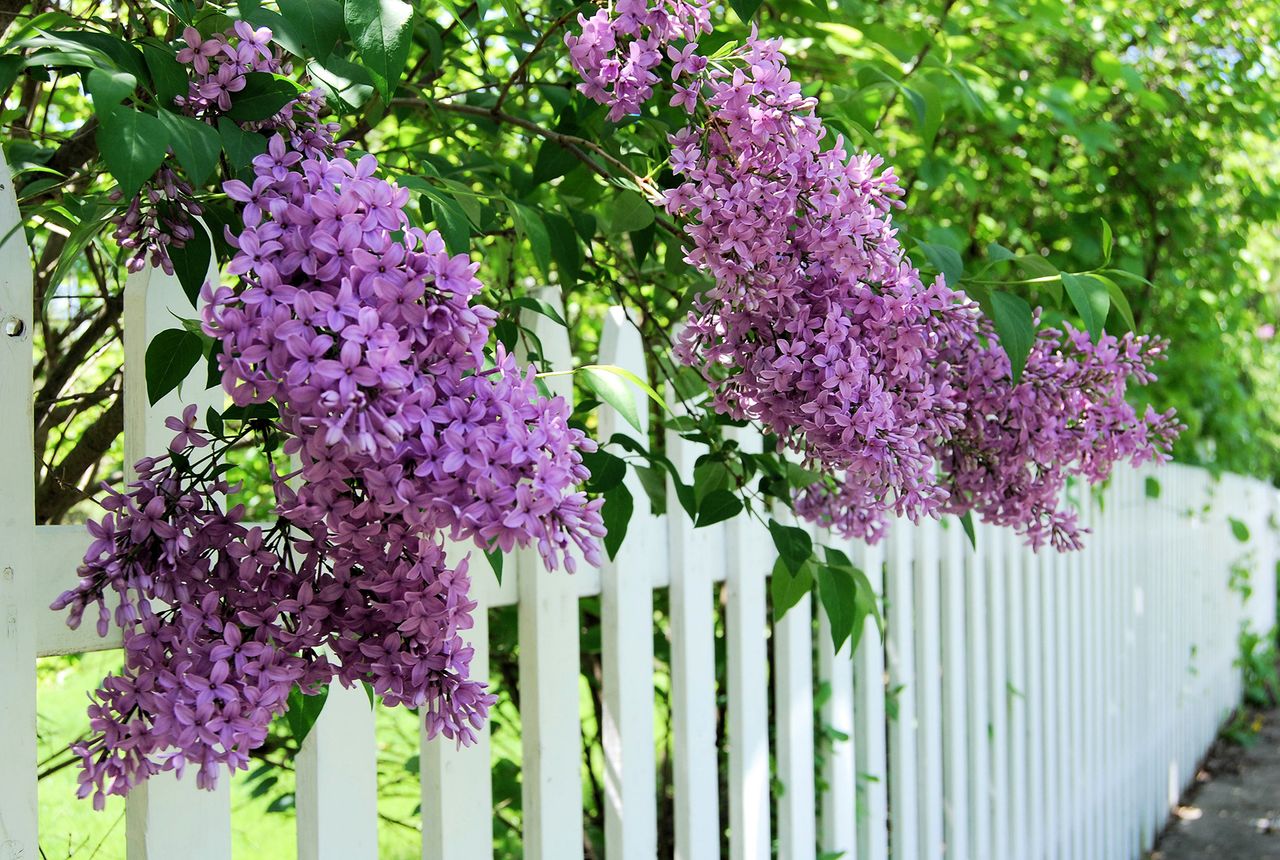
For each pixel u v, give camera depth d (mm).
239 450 2191
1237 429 5816
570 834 1759
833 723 2498
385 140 2012
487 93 1746
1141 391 3863
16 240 1109
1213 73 3701
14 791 1114
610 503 1361
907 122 3096
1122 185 3758
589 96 1197
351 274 809
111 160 822
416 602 909
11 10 1403
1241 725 7059
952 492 1527
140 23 1271
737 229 1130
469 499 809
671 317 2010
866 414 1142
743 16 1255
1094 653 4188
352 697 1453
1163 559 5234
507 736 3182
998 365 1432
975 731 3123
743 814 2160
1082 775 4008
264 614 911
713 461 1575
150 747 848
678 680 2021
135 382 1247
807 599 2354
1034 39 3193
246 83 970
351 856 1450
